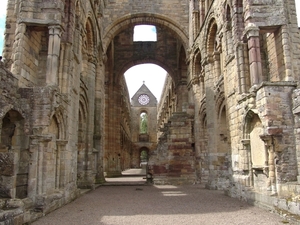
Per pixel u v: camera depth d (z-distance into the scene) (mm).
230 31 17797
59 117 13773
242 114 14875
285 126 12117
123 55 38969
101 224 9570
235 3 16422
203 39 23234
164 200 15398
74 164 16562
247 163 14422
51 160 12953
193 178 25500
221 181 20688
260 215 10930
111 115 37938
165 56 38688
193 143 26328
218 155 20766
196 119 25859
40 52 15125
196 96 26344
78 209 12500
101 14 26859
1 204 9070
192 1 27297
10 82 11453
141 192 19453
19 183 11711
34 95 12336
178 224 9555
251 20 14352
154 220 10203
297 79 13852
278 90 12367
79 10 17719
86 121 21719
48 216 10898
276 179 11875
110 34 28906
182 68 35969
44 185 12016
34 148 11953
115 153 37844
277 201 11344
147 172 25906
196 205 13547
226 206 13148
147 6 29688
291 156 11930
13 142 11984
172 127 26391
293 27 14492
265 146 12492
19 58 12797
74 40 17344
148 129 82500
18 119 12086
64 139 14281
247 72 15508
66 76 15148
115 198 16344
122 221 10039
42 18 13570
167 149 26078
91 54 22703
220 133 20703
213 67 22234
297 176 11641
